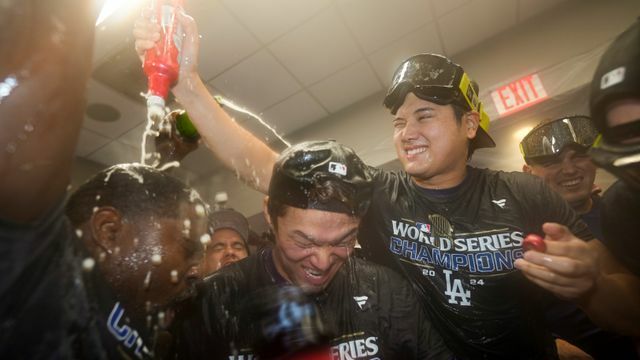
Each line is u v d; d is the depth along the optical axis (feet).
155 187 2.01
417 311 3.17
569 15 9.39
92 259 1.59
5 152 1.20
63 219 1.45
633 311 2.68
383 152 11.35
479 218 3.51
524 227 3.40
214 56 9.62
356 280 3.26
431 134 3.47
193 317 2.90
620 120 1.73
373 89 11.62
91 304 1.53
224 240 6.46
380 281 3.28
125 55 8.77
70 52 1.34
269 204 3.11
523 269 2.56
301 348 2.62
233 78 10.43
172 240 1.98
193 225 2.14
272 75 10.48
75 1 1.38
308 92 11.35
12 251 1.24
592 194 5.43
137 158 12.95
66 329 1.42
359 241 4.00
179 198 2.10
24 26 1.26
